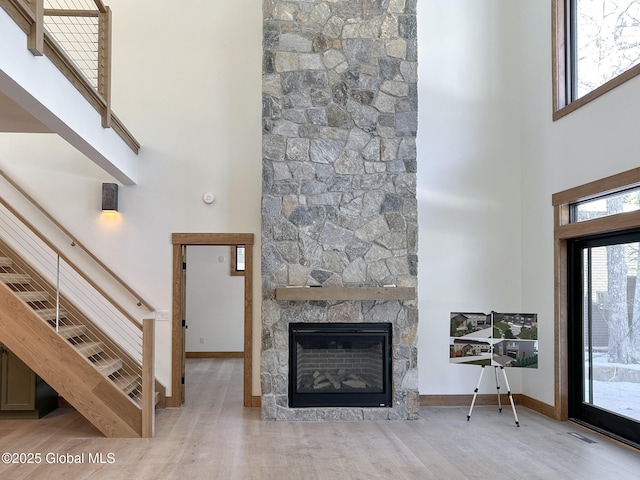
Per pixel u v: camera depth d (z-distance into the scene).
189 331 12.26
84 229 7.47
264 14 7.15
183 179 7.61
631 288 5.76
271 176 7.04
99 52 5.70
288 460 5.25
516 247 7.67
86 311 7.41
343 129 7.14
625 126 5.55
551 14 6.98
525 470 4.96
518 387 7.64
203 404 7.57
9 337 5.78
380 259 7.05
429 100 7.72
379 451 5.54
